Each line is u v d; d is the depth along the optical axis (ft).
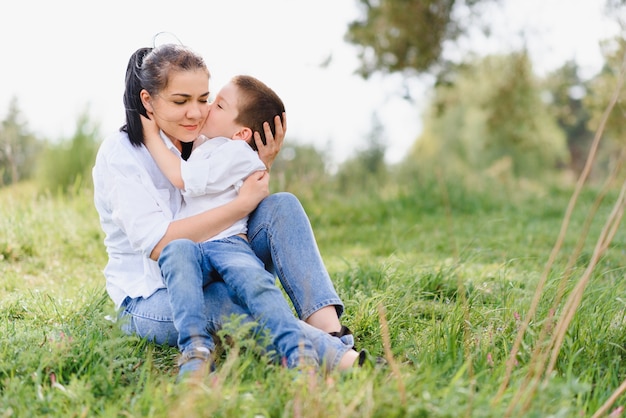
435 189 27.17
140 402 7.00
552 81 44.78
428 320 10.90
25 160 26.04
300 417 6.52
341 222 23.97
